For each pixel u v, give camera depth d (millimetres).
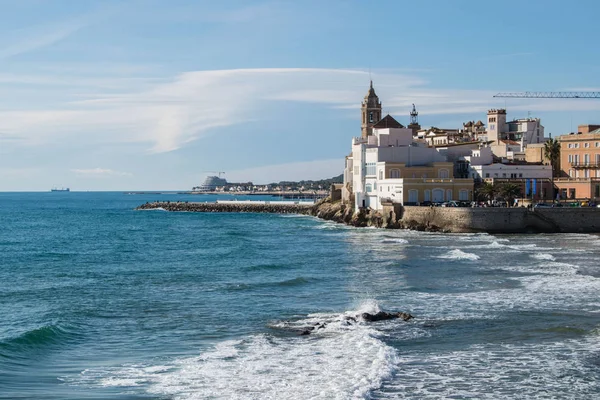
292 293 63344
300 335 47000
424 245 106125
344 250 100875
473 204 137500
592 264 81188
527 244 105188
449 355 42094
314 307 56812
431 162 156625
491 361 40812
